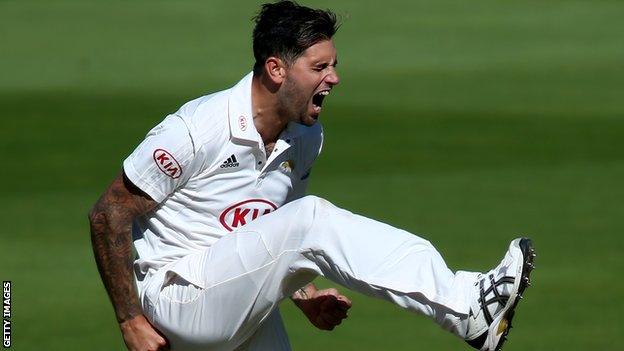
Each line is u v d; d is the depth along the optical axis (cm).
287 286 1750
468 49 7612
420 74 6919
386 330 3100
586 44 7744
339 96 6338
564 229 3969
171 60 7356
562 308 3222
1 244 3812
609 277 3466
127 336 1820
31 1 9181
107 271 1809
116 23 8444
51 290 3366
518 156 5131
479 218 4119
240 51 7600
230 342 1814
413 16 8612
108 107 6106
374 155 5138
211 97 1817
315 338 3030
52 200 4409
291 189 1891
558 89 6531
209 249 1781
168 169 1780
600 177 4722
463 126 5684
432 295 1612
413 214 4172
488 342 1634
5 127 5647
